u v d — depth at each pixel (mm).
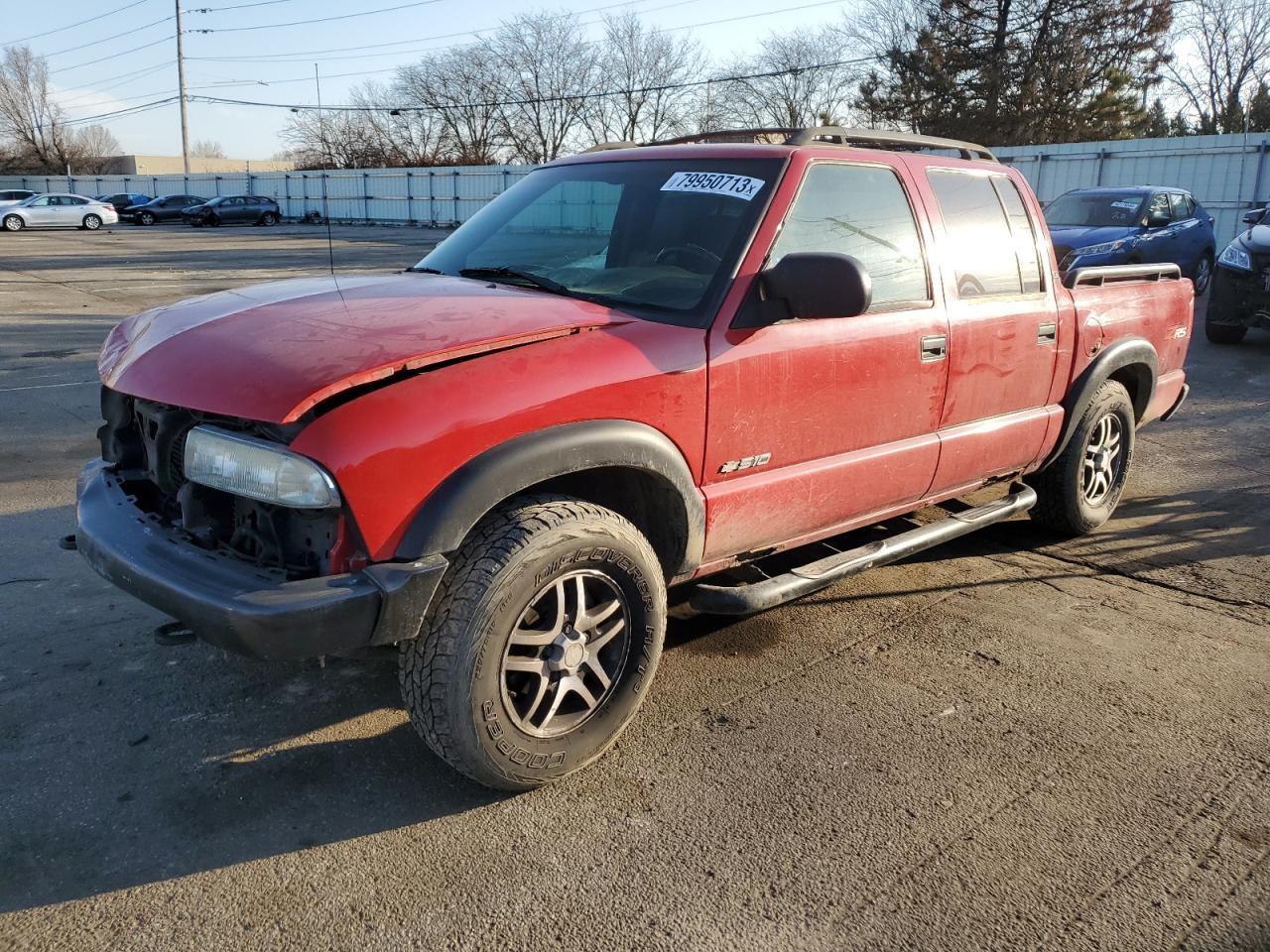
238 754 2994
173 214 44812
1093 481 5031
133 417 3115
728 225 3227
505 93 62781
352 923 2307
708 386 2994
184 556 2625
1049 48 40219
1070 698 3451
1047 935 2316
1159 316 5246
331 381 2422
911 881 2494
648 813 2748
